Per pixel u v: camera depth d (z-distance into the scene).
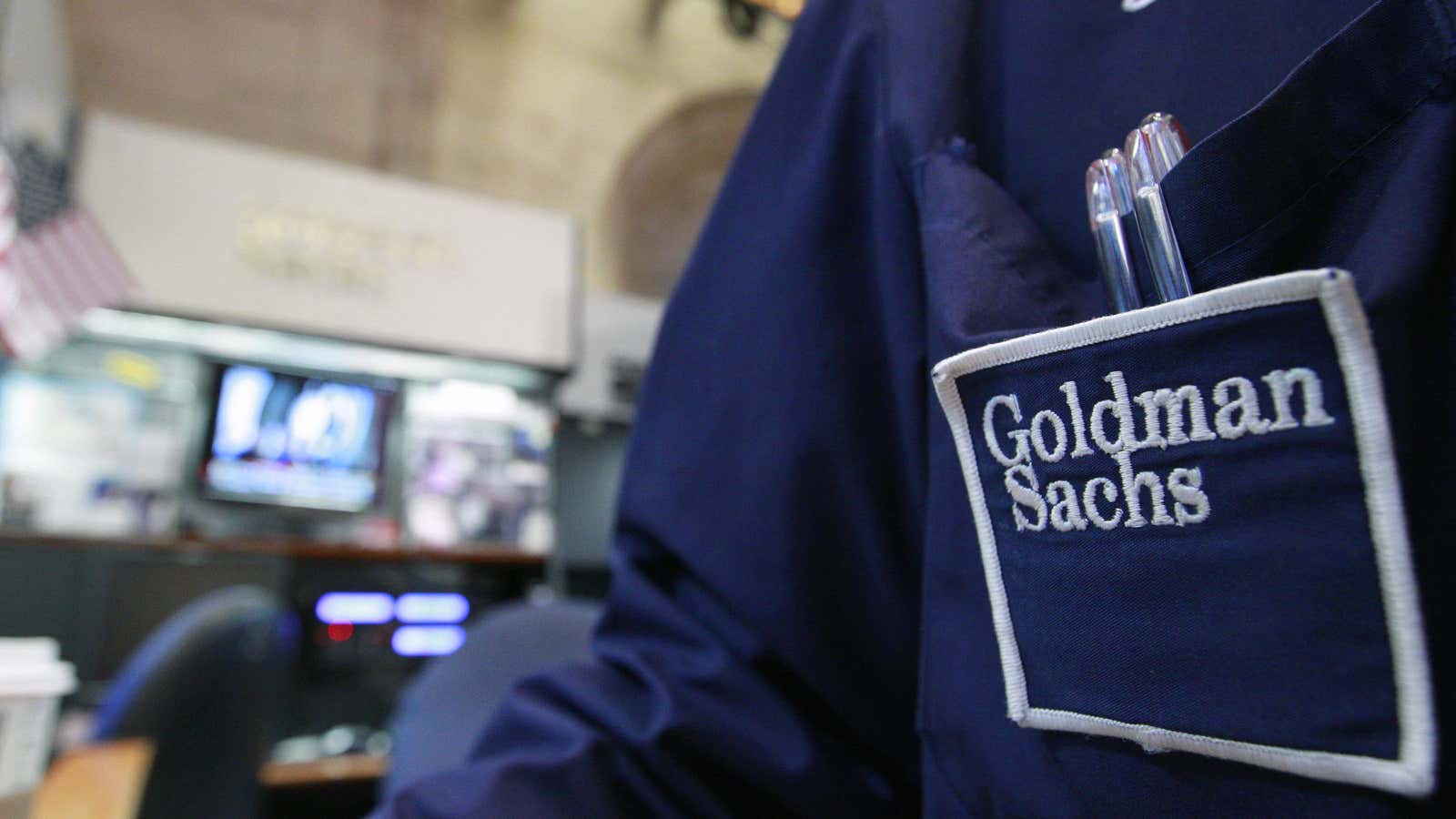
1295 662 0.19
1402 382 0.18
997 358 0.24
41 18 3.49
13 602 2.23
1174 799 0.21
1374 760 0.18
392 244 3.04
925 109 0.34
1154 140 0.26
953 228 0.30
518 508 3.19
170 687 0.98
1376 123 0.21
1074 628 0.23
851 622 0.35
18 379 2.62
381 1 4.45
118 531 2.65
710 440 0.39
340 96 4.71
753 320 0.39
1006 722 0.26
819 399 0.35
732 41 4.88
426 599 2.78
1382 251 0.19
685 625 0.38
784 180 0.40
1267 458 0.19
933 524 0.30
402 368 3.12
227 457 2.80
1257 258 0.23
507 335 3.16
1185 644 0.21
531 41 4.85
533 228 3.31
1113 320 0.21
